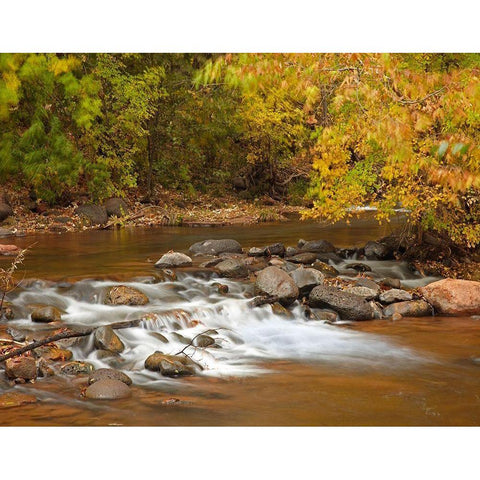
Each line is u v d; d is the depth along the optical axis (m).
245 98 26.45
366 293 10.67
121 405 6.25
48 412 6.03
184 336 8.49
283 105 26.61
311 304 10.23
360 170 11.81
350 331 9.34
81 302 9.62
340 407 6.30
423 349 8.48
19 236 17.52
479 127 10.93
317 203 11.98
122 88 22.89
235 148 29.94
